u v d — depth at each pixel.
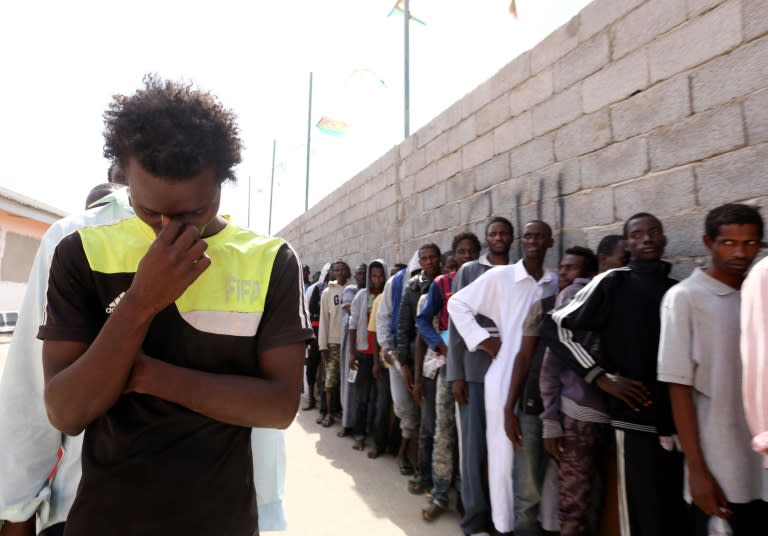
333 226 8.09
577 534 2.23
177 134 0.77
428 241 4.89
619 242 2.44
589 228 2.87
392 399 4.47
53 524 1.23
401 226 5.54
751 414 1.44
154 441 0.87
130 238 0.93
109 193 1.44
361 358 4.88
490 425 2.70
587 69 2.91
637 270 2.11
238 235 1.01
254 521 0.96
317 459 4.46
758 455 1.64
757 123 1.99
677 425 1.71
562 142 3.10
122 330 0.77
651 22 2.49
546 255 3.23
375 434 4.52
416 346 3.72
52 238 1.24
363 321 4.84
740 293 1.73
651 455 1.92
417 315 3.54
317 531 3.05
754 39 2.01
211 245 0.95
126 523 0.84
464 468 2.90
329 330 5.79
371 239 6.43
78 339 0.86
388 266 5.86
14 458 1.14
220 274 0.93
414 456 4.29
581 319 2.10
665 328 1.77
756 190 1.99
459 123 4.34
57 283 0.88
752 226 1.68
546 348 2.44
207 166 0.81
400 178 5.58
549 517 2.54
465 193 4.23
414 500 3.54
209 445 0.89
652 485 1.90
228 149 0.85
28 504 1.15
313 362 6.65
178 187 0.78
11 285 15.45
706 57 2.21
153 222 0.84
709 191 2.18
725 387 1.65
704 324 1.71
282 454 1.35
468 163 4.19
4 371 1.18
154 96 0.81
